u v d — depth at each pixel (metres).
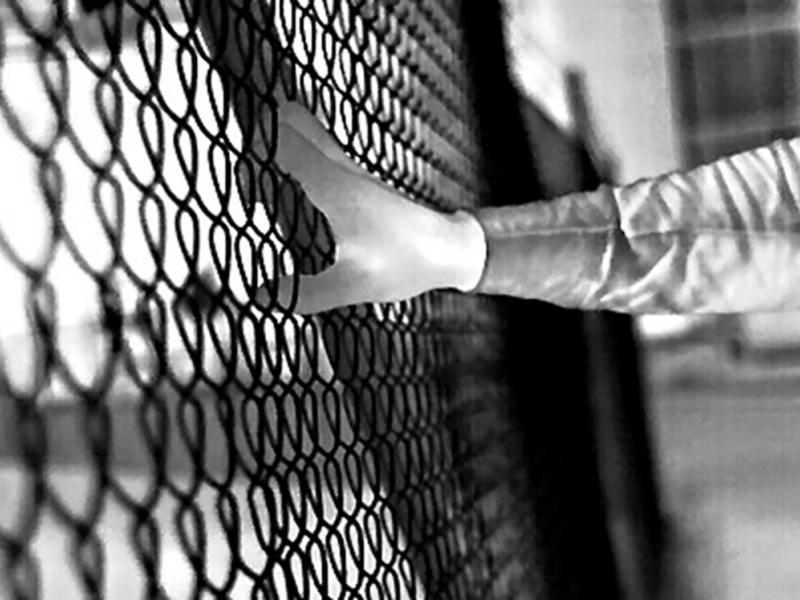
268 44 0.63
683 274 0.78
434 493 0.89
